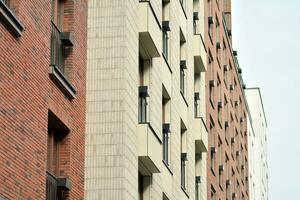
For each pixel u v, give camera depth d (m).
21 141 22.42
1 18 21.31
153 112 36.19
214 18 66.88
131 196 30.58
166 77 40.47
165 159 40.28
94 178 29.55
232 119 79.50
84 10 29.80
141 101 35.12
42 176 23.95
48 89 25.03
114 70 30.66
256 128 124.44
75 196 27.53
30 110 23.28
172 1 42.88
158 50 36.22
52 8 27.27
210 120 61.69
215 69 65.81
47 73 24.91
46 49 24.86
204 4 60.44
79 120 28.55
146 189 35.53
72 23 28.06
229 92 77.00
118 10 31.30
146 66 36.62
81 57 29.09
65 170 26.91
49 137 26.58
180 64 46.16
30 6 23.47
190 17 50.28
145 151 32.62
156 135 34.56
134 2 33.00
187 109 47.00
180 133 44.72
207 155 58.69
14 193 21.72
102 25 31.19
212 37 65.12
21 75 22.67
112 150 29.81
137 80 32.72
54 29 26.89
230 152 75.31
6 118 21.47
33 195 23.12
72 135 27.50
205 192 52.47
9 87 21.80
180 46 47.50
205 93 58.34
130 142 30.92
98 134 30.03
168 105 41.31
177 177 42.19
